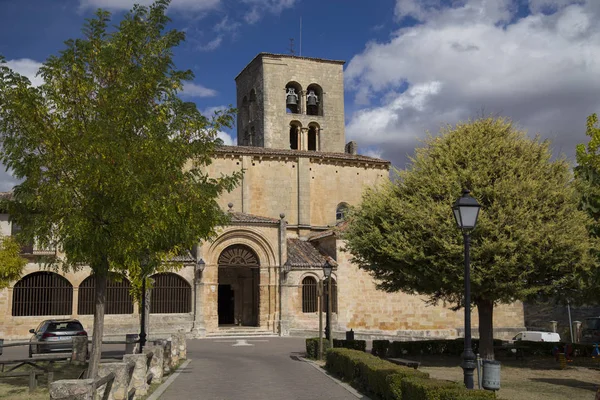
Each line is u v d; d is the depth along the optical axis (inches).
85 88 632.4
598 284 685.9
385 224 962.7
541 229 863.7
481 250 860.0
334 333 1579.7
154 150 636.7
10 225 1386.6
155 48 668.1
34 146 614.9
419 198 949.8
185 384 716.7
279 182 1904.5
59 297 1478.8
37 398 618.5
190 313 1551.4
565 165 962.1
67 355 819.4
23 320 1434.5
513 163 917.2
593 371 927.7
